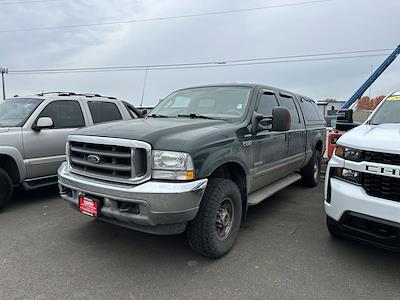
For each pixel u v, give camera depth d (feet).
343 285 9.39
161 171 9.18
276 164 15.05
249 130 12.46
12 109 18.11
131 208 9.37
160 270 10.09
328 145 30.37
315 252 11.57
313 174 21.71
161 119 12.92
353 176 10.05
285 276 9.85
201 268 10.27
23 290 8.83
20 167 16.12
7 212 15.61
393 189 9.11
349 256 11.27
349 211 9.85
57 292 8.77
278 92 16.53
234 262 10.73
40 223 14.07
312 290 9.09
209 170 9.72
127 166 9.45
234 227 11.55
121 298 8.56
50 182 17.69
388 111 13.73
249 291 9.00
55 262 10.48
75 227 13.62
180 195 8.91
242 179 12.34
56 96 18.83
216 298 8.65
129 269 10.11
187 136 9.80
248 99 13.51
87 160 10.43
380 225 9.20
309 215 15.92
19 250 11.33
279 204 17.90
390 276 9.93
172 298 8.61
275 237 12.96
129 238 12.53
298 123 18.30
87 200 10.16
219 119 12.72
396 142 9.23
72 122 19.03
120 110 22.48
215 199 10.25
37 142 16.88
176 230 9.51
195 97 14.75
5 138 15.61
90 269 10.07
